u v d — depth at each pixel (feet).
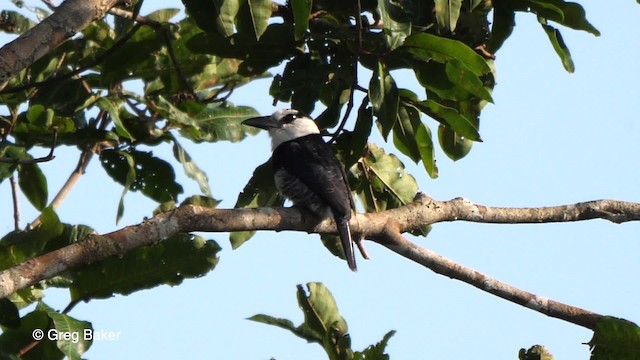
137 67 39.24
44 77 38.24
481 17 37.01
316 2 36.96
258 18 33.55
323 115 35.73
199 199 35.55
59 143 37.37
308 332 30.94
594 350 32.65
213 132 40.11
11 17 38.91
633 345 32.37
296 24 32.96
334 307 31.27
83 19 30.50
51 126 36.40
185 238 31.96
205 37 36.17
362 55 34.86
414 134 35.63
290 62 36.76
